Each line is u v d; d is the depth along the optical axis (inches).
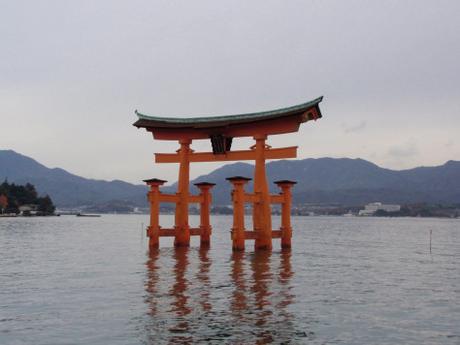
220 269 1173.7
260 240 1590.8
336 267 1285.7
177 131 1679.4
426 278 1095.0
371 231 4367.6
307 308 738.8
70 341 562.3
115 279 1006.4
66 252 1683.1
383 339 580.1
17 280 995.3
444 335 600.1
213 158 1656.0
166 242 2176.4
